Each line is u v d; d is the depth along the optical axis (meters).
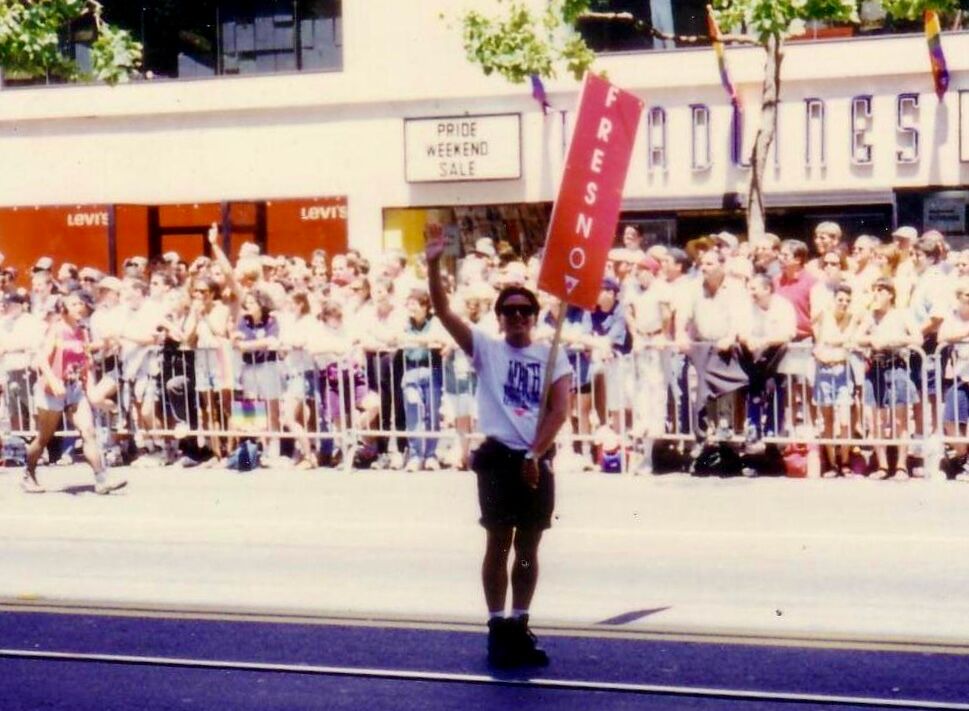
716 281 13.45
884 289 13.07
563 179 7.31
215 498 12.88
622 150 7.45
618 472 13.92
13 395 15.34
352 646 7.73
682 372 13.66
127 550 10.54
